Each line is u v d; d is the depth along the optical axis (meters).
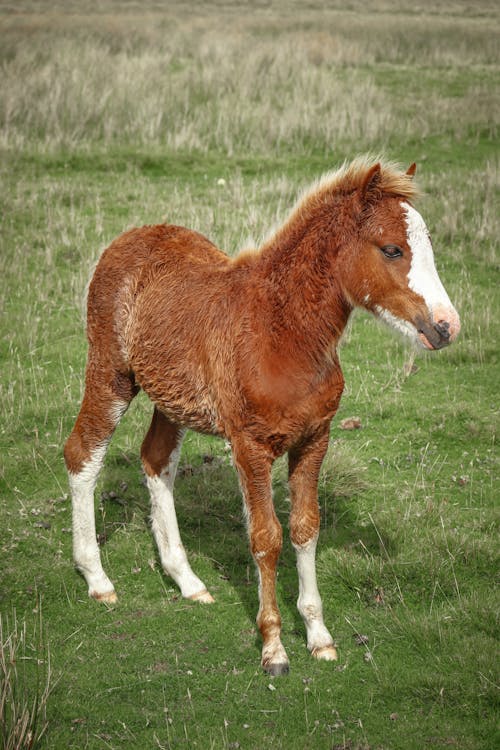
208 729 4.09
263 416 4.27
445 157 15.89
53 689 4.28
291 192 13.09
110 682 4.42
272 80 20.28
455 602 5.07
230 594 5.27
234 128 16.64
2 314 9.36
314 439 4.48
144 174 14.55
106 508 6.20
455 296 9.96
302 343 4.23
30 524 5.91
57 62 19.78
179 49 25.78
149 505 6.22
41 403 7.61
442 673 4.46
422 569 5.31
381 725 4.13
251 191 13.22
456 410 7.52
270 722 4.16
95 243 11.24
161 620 4.98
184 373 4.64
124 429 7.32
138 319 4.88
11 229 11.69
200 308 4.59
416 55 27.16
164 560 5.32
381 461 6.83
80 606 5.13
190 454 6.95
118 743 4.00
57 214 12.35
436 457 6.92
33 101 17.06
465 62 25.84
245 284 4.48
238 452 4.41
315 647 4.63
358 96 18.39
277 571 5.48
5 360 8.50
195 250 5.04
